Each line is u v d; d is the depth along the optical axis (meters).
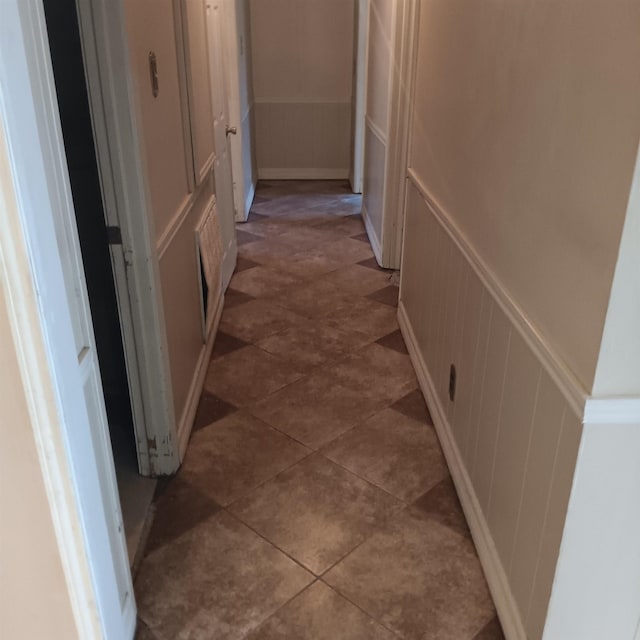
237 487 2.26
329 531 2.07
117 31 1.71
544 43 1.40
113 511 1.60
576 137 1.25
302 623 1.75
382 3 4.17
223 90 3.84
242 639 1.71
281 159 6.62
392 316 3.63
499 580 1.78
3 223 1.02
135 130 1.83
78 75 2.20
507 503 1.73
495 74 1.76
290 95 6.35
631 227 1.08
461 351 2.22
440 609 1.79
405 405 2.77
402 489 2.26
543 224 1.42
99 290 2.51
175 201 2.44
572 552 1.37
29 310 1.09
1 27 0.95
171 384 2.28
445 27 2.38
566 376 1.29
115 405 2.70
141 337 2.09
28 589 1.31
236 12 4.80
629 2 1.04
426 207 2.79
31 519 1.24
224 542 2.02
